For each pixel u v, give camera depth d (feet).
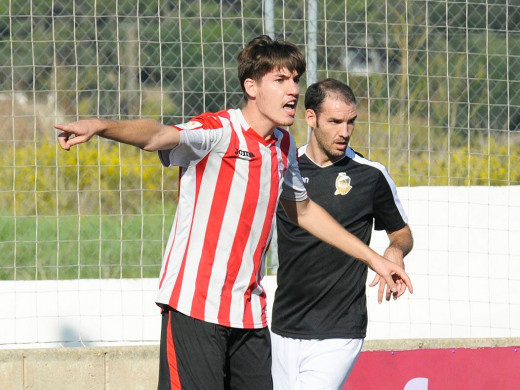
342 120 47.96
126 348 63.41
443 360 61.87
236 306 37.04
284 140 38.14
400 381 61.36
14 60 74.79
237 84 72.43
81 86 74.02
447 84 70.33
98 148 68.85
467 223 71.31
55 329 67.00
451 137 72.02
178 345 36.68
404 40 70.64
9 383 62.08
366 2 68.80
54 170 74.28
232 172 36.09
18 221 74.02
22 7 72.18
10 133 74.38
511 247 71.36
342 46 69.92
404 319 70.64
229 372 38.78
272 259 69.15
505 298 70.95
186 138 34.14
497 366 62.18
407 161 71.20
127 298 67.82
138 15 67.62
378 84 71.10
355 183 49.32
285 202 40.65
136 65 71.46
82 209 74.02
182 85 67.87
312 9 68.39
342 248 40.88
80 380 62.75
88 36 74.33
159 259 74.95
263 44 36.58
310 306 49.01
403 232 50.96
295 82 36.58
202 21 71.51
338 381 48.80
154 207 75.36
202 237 36.42
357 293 48.98
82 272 73.82
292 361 50.01
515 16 72.59
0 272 73.82
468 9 71.61
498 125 72.59
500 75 72.69
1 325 66.59
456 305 70.79
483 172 72.59
